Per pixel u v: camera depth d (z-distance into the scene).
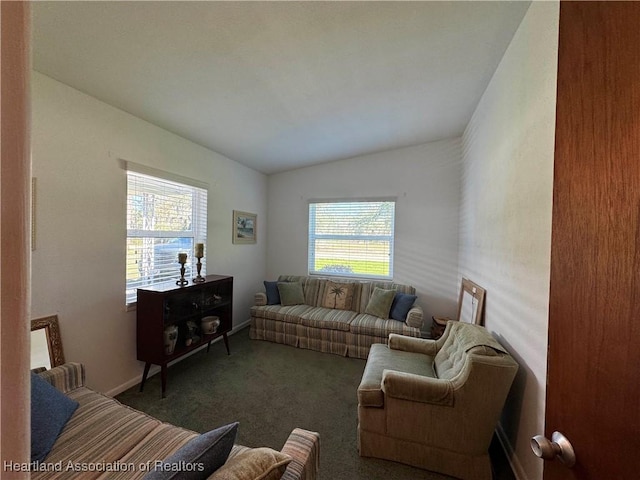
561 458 0.64
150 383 2.46
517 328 1.64
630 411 0.50
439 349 2.23
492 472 1.52
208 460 0.84
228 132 2.88
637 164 0.49
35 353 1.78
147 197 2.61
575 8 0.65
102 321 2.18
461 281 3.32
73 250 1.99
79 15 1.35
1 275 0.29
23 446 0.30
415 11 1.51
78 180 2.01
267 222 4.52
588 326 0.59
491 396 1.48
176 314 2.65
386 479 1.53
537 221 1.42
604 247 0.56
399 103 2.56
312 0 1.39
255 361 2.93
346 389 2.40
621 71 0.52
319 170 4.26
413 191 3.80
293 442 1.18
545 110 1.37
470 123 2.95
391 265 3.95
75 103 1.98
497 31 1.72
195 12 1.39
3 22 0.29
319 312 3.46
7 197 0.29
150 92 2.08
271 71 1.94
